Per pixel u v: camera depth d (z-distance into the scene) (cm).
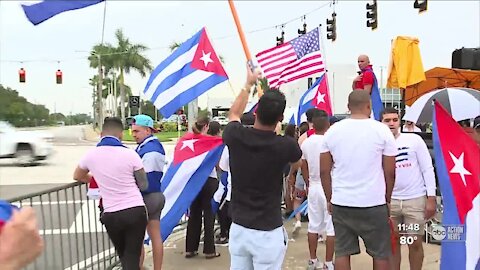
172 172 615
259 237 354
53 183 1530
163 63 640
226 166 605
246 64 390
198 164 609
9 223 137
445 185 416
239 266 367
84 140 4556
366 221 405
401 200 485
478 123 547
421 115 598
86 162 457
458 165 414
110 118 473
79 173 465
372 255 409
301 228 807
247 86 384
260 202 355
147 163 508
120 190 451
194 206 645
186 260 639
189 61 624
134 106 3033
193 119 1099
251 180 354
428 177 479
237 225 361
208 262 629
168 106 618
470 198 409
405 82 779
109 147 457
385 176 409
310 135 596
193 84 616
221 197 673
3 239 133
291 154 356
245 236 357
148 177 510
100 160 451
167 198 608
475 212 409
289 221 856
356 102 413
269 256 356
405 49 782
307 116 636
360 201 404
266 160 351
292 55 950
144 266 599
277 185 360
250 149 354
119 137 473
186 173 609
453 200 412
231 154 365
